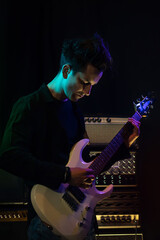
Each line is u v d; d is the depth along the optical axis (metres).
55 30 2.77
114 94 2.86
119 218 2.24
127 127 1.79
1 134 2.63
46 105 1.48
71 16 2.80
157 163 2.81
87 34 2.80
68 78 1.44
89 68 1.40
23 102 1.46
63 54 1.52
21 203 2.19
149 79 2.90
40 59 2.76
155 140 2.84
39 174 1.32
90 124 2.31
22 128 1.38
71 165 1.53
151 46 2.92
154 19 2.92
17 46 2.74
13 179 2.20
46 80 2.73
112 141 1.73
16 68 2.73
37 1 2.79
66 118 1.56
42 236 1.44
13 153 1.31
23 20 2.77
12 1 2.77
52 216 1.42
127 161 2.29
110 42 2.86
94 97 2.84
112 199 2.25
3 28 2.73
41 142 1.45
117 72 2.87
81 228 1.51
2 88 2.69
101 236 2.22
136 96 2.88
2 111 2.67
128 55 2.89
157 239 2.73
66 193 1.48
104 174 2.26
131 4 2.90
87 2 2.83
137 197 2.27
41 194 1.42
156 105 2.87
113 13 2.88
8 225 2.16
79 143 1.58
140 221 2.27
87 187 1.49
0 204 2.18
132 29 2.90
